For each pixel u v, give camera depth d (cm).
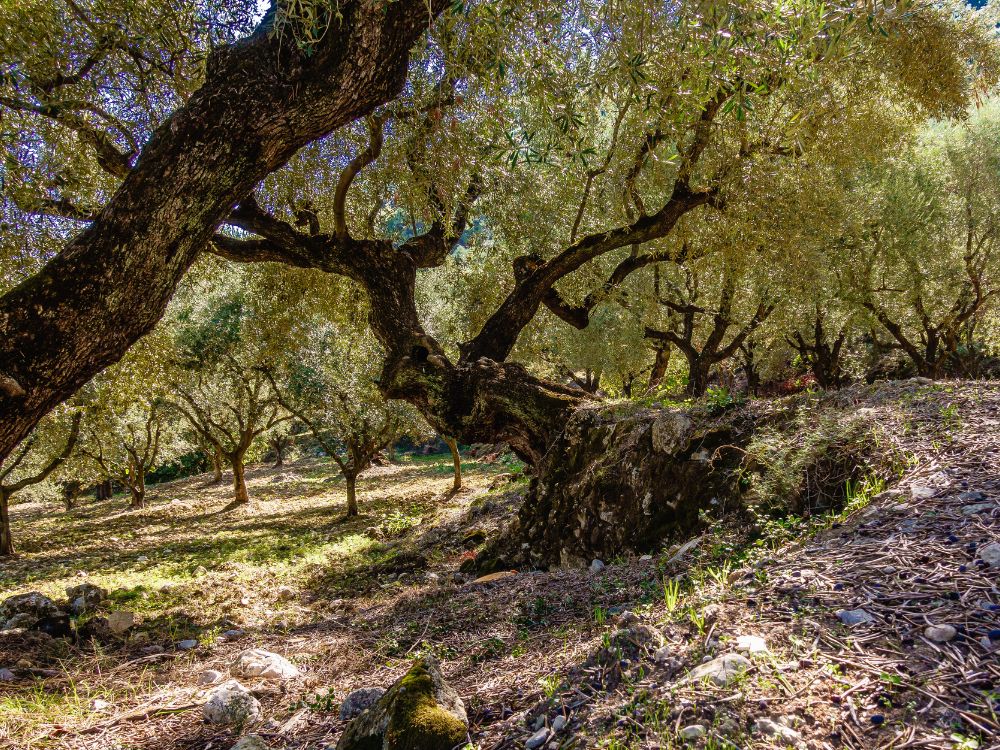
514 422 805
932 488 350
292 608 711
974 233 1580
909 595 259
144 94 826
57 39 736
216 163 406
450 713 266
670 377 2298
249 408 2372
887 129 977
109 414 1755
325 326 1867
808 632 249
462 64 546
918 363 1661
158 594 816
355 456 1855
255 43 419
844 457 444
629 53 474
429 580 741
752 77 433
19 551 1659
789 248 950
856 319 1636
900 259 1534
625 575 472
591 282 1345
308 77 418
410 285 962
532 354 1850
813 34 380
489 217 1218
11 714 361
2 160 821
